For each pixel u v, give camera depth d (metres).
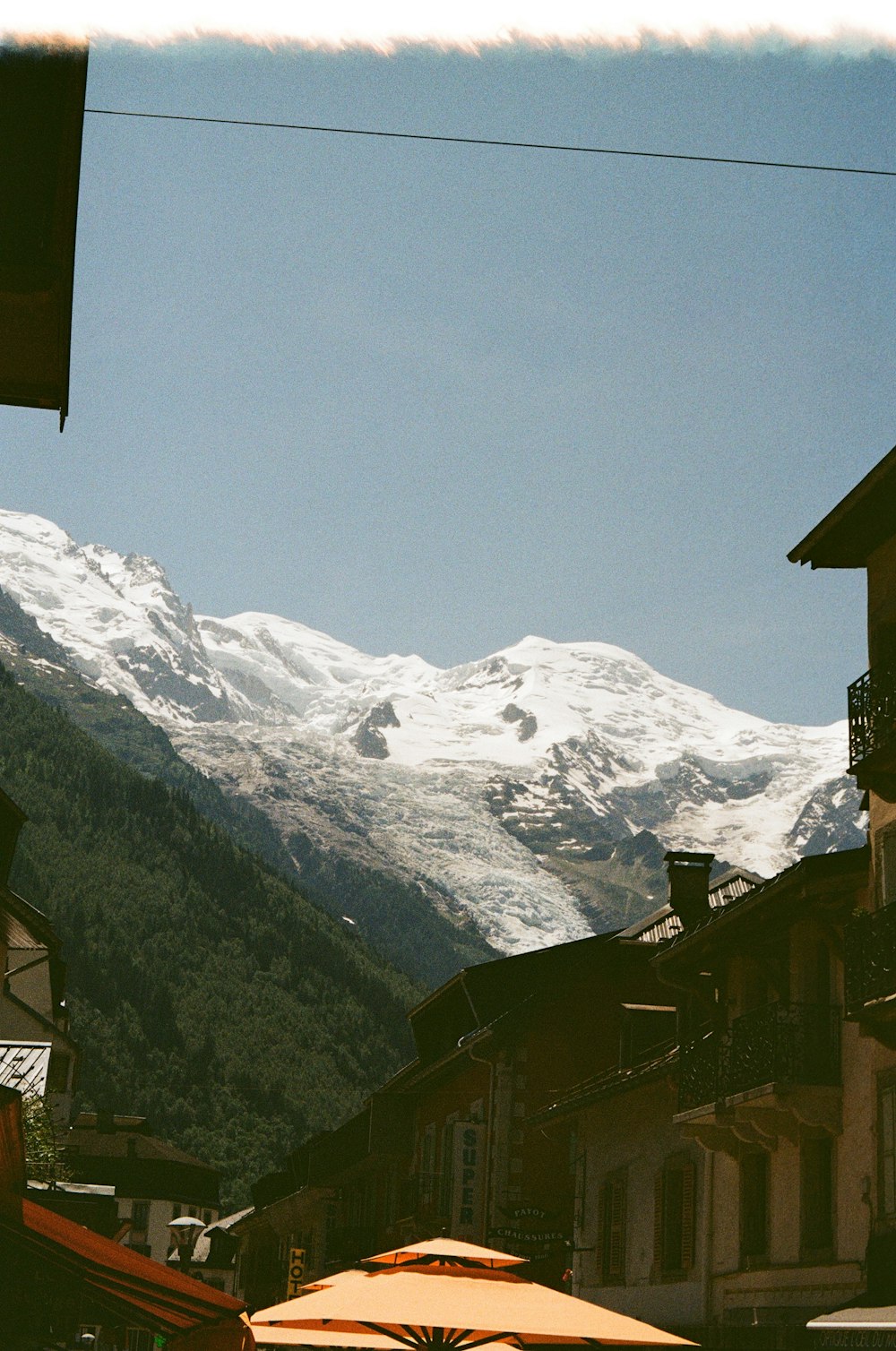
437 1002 45.06
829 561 23.19
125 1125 127.31
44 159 8.75
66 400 10.25
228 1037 186.88
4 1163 12.84
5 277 8.88
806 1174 22.16
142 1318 15.85
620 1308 29.61
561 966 38.66
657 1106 29.09
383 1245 48.88
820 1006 21.64
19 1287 17.91
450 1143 41.12
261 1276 72.38
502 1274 17.83
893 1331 17.30
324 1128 176.00
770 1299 22.89
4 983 38.66
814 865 21.11
